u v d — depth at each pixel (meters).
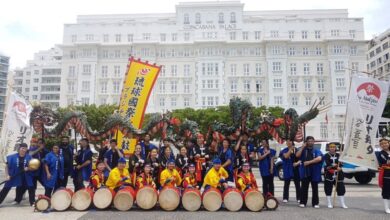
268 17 63.97
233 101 11.50
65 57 60.47
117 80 58.47
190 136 11.20
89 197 9.09
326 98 56.75
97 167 9.91
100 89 58.62
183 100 57.41
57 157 9.89
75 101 57.88
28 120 11.04
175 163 10.23
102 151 11.04
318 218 8.12
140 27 61.72
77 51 59.56
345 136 9.99
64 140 10.37
